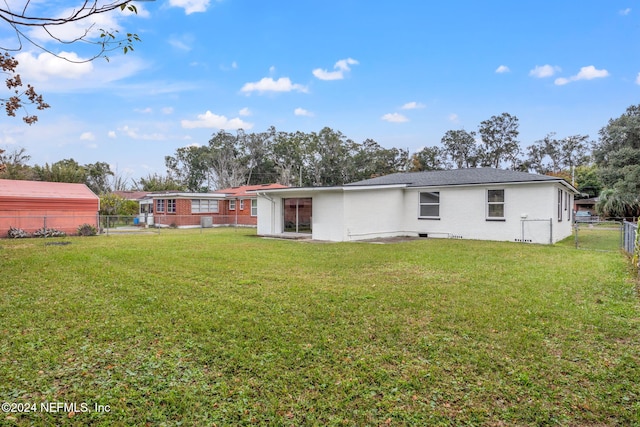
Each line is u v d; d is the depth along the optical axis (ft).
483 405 9.10
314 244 43.98
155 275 24.45
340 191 48.06
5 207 57.77
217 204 93.71
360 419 8.57
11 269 26.35
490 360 11.42
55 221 62.23
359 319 15.21
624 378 10.38
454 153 175.42
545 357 11.66
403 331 13.83
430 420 8.51
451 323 14.69
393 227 54.65
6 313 16.05
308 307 16.89
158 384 10.05
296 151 176.65
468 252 35.14
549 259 30.71
